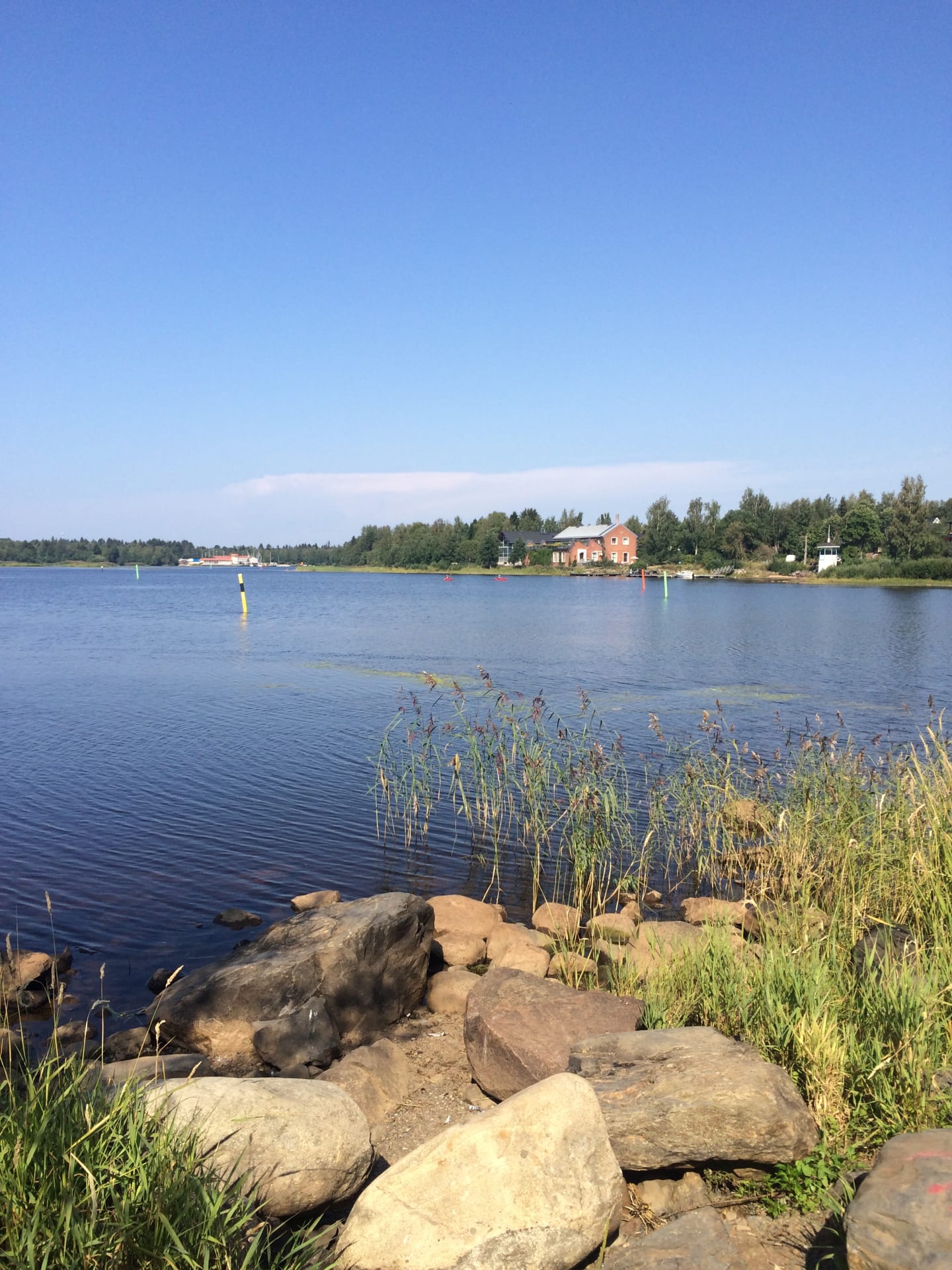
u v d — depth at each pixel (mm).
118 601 82125
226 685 28250
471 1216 4121
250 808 14820
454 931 9844
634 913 10797
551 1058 5906
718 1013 6516
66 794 15500
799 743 19344
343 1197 4750
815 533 125250
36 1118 3812
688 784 14242
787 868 10820
